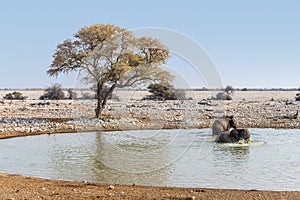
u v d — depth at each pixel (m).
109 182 10.66
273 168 12.12
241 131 17.67
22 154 15.27
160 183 10.38
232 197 8.44
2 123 26.86
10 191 9.07
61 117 30.62
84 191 9.14
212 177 10.98
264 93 87.31
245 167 12.31
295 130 22.77
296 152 15.09
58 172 11.95
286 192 8.91
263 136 20.02
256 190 9.18
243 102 52.66
